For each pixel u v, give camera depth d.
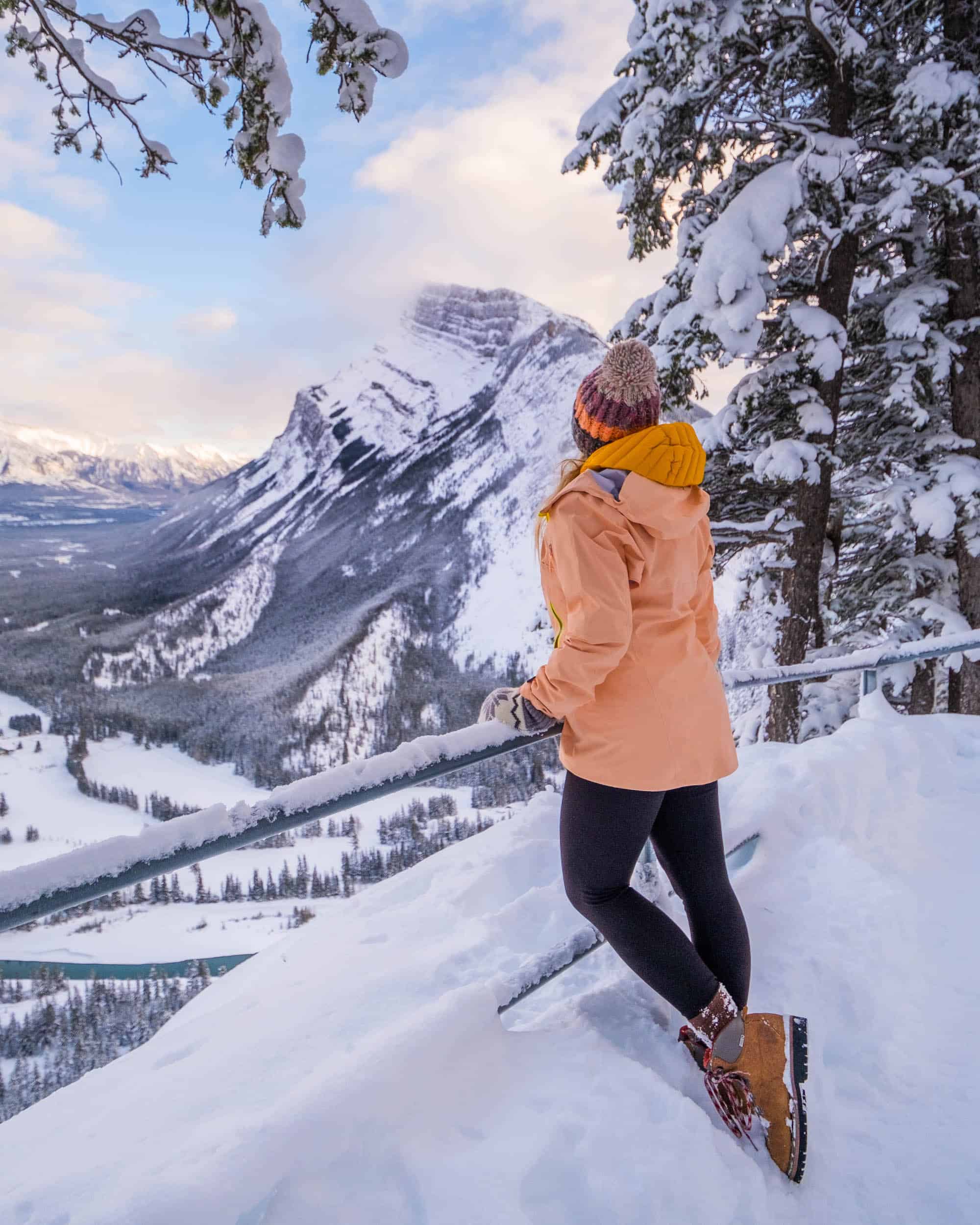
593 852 1.38
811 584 8.00
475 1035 1.32
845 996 1.70
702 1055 1.34
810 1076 1.47
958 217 7.48
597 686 1.33
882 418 8.54
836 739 3.11
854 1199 1.21
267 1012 1.63
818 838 2.37
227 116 3.22
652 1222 1.06
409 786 1.20
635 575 1.29
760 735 8.32
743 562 9.21
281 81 3.13
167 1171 1.02
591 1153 1.14
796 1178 1.22
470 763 1.28
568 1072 1.32
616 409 1.35
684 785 1.36
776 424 7.86
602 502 1.26
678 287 7.90
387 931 2.07
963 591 8.00
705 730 1.39
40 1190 1.06
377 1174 1.07
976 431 7.84
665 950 1.34
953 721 3.48
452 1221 1.01
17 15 3.07
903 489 7.75
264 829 1.04
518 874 2.41
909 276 8.01
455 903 2.21
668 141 7.74
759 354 7.88
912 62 7.55
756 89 7.81
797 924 1.97
